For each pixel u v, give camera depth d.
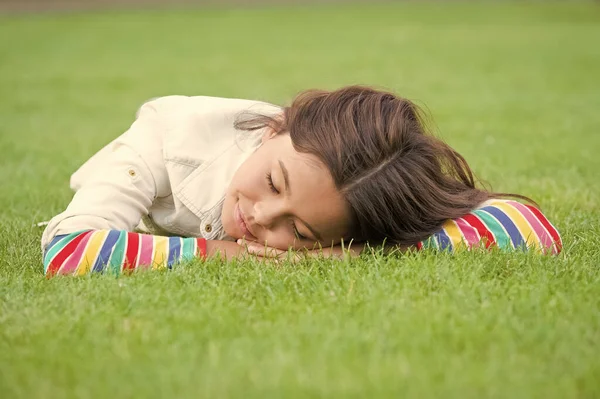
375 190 2.98
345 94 3.14
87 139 6.99
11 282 2.88
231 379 2.04
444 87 10.66
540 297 2.60
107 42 16.50
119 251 3.00
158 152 3.34
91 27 19.52
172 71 12.46
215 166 3.34
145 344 2.28
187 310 2.54
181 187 3.31
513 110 8.57
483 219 3.23
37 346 2.29
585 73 12.01
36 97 9.95
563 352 2.21
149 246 3.04
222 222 3.16
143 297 2.63
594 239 3.44
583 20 21.86
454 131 7.18
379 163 3.01
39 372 2.12
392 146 3.04
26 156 6.02
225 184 3.32
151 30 19.06
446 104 9.08
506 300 2.60
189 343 2.27
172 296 2.65
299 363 2.12
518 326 2.38
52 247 3.02
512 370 2.12
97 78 11.70
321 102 3.09
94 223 3.09
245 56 14.41
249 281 2.82
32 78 11.65
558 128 7.34
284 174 2.92
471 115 8.22
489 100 9.40
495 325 2.38
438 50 15.20
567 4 27.39
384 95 3.21
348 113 3.03
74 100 9.75
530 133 7.05
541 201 4.38
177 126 3.38
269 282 2.79
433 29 19.48
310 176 2.91
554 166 5.46
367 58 14.05
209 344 2.25
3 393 2.02
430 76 11.84
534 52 14.73
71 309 2.56
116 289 2.71
